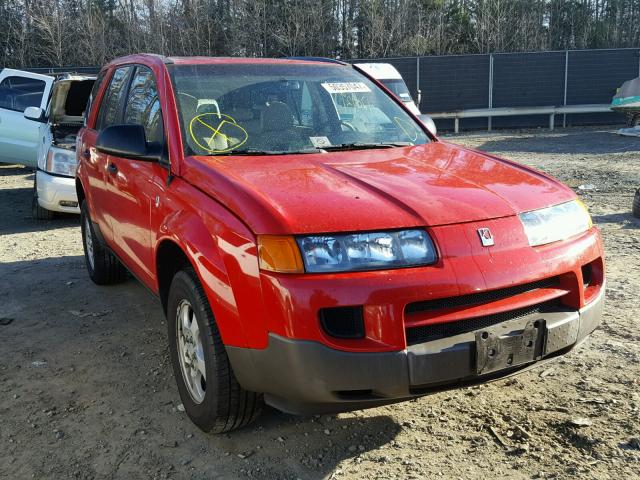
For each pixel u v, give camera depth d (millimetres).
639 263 5887
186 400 3375
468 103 22578
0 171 14977
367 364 2588
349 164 3434
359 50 40281
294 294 2596
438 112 22562
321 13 39062
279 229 2674
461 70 22250
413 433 3242
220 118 3809
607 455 2967
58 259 6965
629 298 4973
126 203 4191
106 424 3488
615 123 22703
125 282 6000
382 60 22219
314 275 2623
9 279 6227
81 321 5047
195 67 4145
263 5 38656
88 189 5234
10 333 4848
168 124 3689
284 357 2645
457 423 3314
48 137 8742
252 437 3277
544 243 2949
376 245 2680
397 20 38844
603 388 3594
